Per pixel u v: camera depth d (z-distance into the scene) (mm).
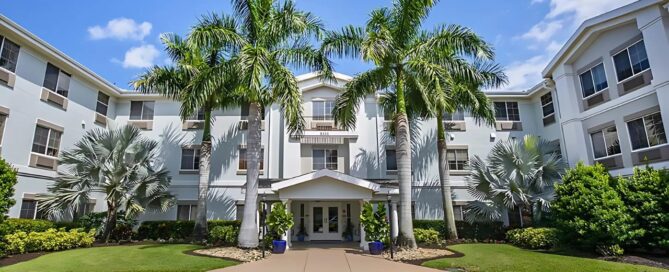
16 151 14477
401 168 13188
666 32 13156
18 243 11695
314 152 20250
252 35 13984
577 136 16922
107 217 15688
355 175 19516
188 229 17031
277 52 13594
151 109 20844
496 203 15258
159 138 20344
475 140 20641
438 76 12711
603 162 15844
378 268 10234
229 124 20469
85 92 18453
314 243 17578
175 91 16281
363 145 20016
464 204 19609
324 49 13906
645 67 14156
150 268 9922
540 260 10398
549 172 15312
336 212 19750
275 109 20469
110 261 10805
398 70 13961
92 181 15234
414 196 19688
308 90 20844
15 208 14258
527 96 21062
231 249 12766
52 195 14523
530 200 14797
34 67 15477
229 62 13398
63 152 15562
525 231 13672
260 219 15562
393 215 15234
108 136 16109
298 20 13672
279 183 14758
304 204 19781
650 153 13727
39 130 15719
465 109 16609
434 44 13547
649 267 9062
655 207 10273
